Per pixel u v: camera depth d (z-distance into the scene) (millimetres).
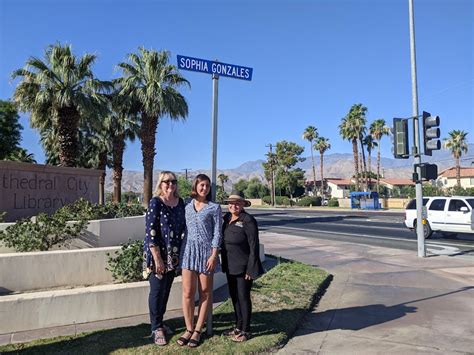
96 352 4551
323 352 4875
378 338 5340
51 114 23406
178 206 4938
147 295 5953
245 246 5039
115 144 35156
